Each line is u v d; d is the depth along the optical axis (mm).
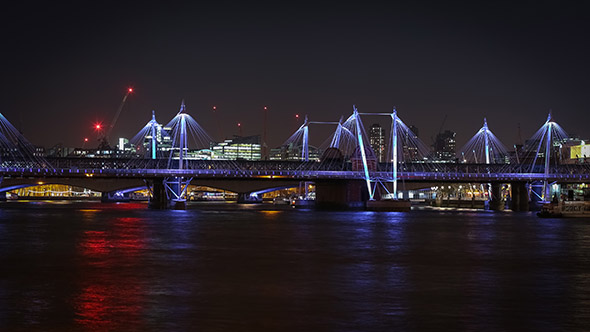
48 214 155625
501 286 48281
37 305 40219
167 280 49969
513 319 37406
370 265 59812
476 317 37844
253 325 35750
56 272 53938
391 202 197000
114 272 54125
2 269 55719
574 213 161250
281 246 76938
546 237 93500
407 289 46688
